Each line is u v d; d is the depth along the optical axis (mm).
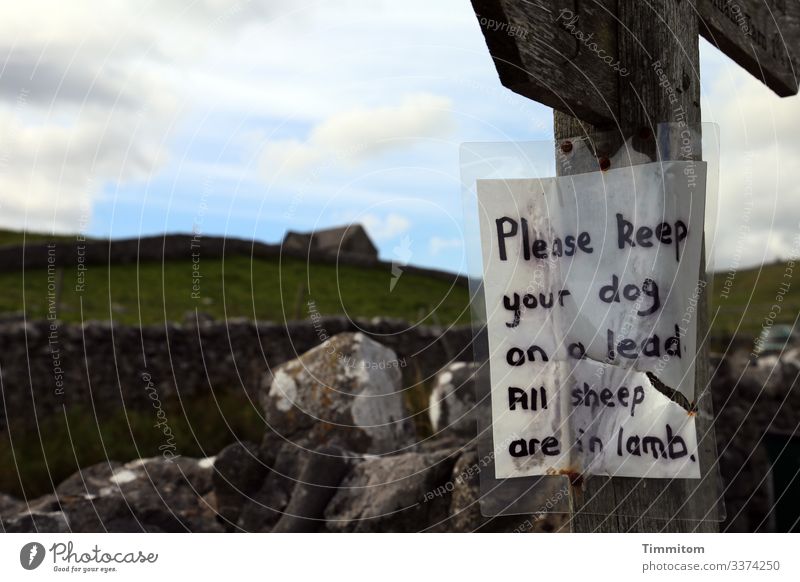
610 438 1770
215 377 10633
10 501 4020
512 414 1778
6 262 21766
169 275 22234
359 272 26406
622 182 1795
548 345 1786
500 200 1785
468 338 12461
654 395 1761
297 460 4320
